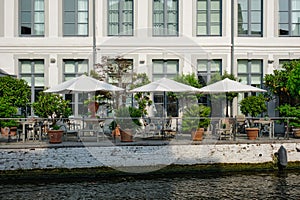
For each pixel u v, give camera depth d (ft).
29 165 51.37
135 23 72.69
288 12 73.77
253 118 59.62
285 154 55.01
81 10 73.10
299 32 73.67
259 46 72.95
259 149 55.77
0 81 58.80
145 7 72.90
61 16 72.59
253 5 73.82
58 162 51.93
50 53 72.33
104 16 72.69
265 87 71.10
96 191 45.29
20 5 72.74
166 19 73.46
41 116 57.77
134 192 44.83
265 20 73.20
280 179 50.60
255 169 55.42
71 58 72.23
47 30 72.43
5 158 50.98
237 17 73.36
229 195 43.47
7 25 72.23
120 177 52.49
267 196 43.04
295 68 62.69
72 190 45.78
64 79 72.54
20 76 72.33
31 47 72.18
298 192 44.47
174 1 73.72
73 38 72.43
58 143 53.26
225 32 73.10
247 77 73.15
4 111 55.26
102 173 52.54
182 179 51.01
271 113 70.44
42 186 47.80
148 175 53.47
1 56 72.02
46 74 72.02
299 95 61.87
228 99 68.80
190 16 73.20
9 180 50.75
